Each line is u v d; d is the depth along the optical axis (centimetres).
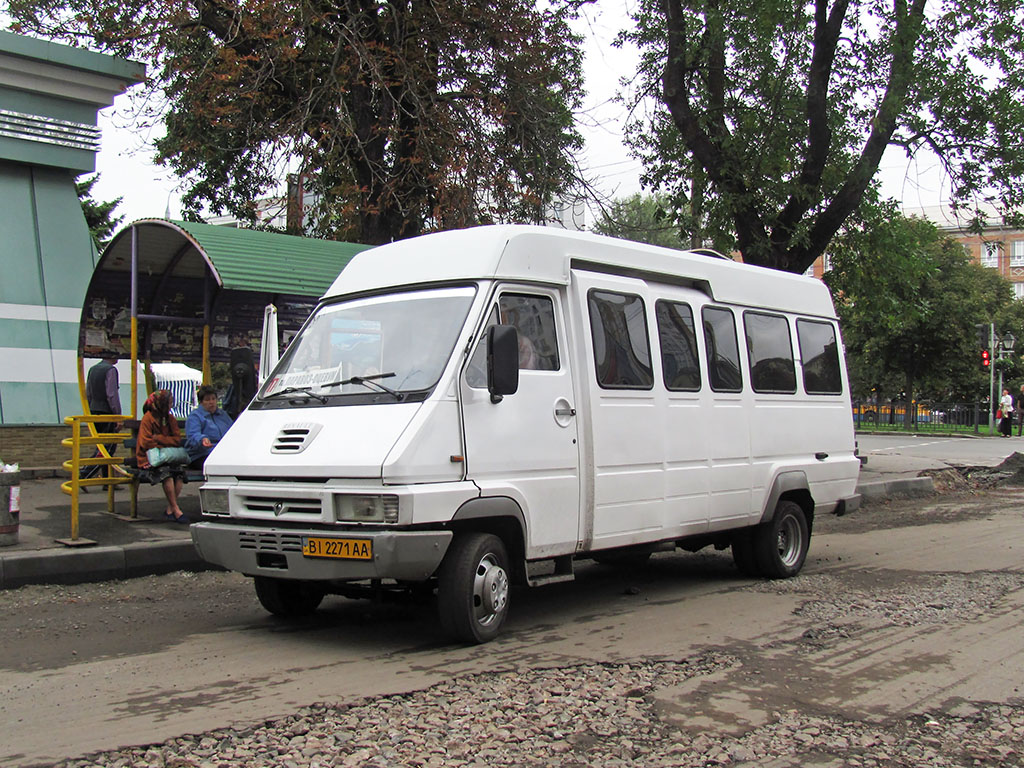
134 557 843
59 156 1478
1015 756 430
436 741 433
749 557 877
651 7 1580
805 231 1494
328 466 580
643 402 739
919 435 3562
